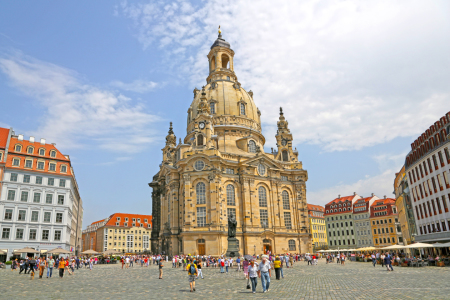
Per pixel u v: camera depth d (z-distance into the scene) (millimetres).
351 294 24109
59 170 91062
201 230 84750
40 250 83062
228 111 110250
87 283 36406
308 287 28922
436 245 53812
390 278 34969
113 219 180125
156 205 112375
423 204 72000
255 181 95375
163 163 107688
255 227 91375
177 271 55719
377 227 144500
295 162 108438
